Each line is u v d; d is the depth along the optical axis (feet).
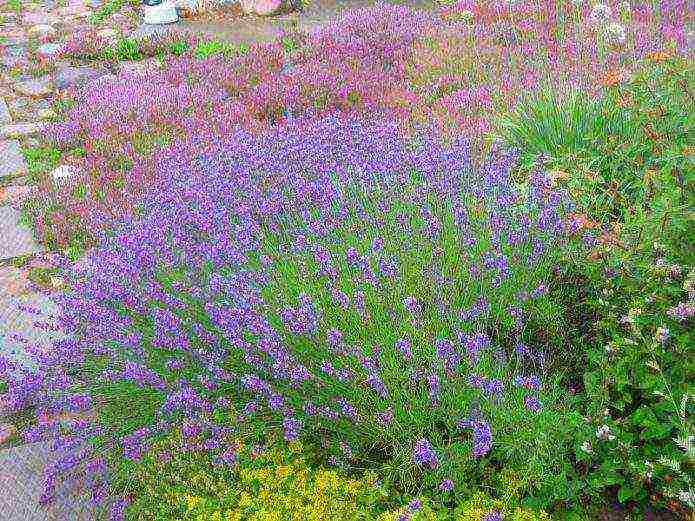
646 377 3.31
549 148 5.38
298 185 4.44
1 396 3.83
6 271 5.29
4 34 10.35
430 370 3.27
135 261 4.00
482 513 2.98
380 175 4.53
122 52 9.32
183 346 3.50
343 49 8.61
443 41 8.42
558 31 8.14
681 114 4.29
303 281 3.71
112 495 3.31
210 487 3.18
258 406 3.34
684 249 3.61
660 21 7.95
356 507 3.05
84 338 3.86
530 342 3.80
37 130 7.35
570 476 3.27
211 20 10.81
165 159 6.09
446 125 6.07
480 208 4.17
